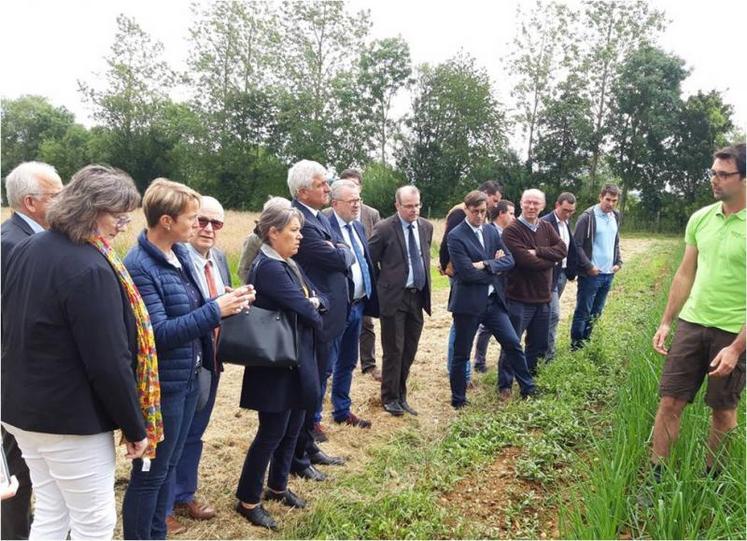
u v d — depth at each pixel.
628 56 44.38
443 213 48.59
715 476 3.94
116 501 4.01
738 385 3.88
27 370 2.41
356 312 5.38
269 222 3.67
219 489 4.26
